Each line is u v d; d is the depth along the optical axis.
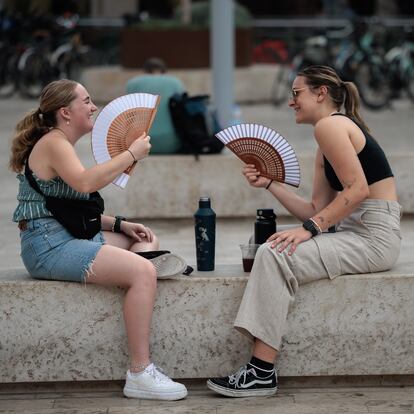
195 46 26.25
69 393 7.80
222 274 7.82
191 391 7.75
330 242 7.55
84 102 7.54
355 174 7.43
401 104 27.33
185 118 12.53
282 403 7.44
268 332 7.39
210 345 7.74
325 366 7.76
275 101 26.44
